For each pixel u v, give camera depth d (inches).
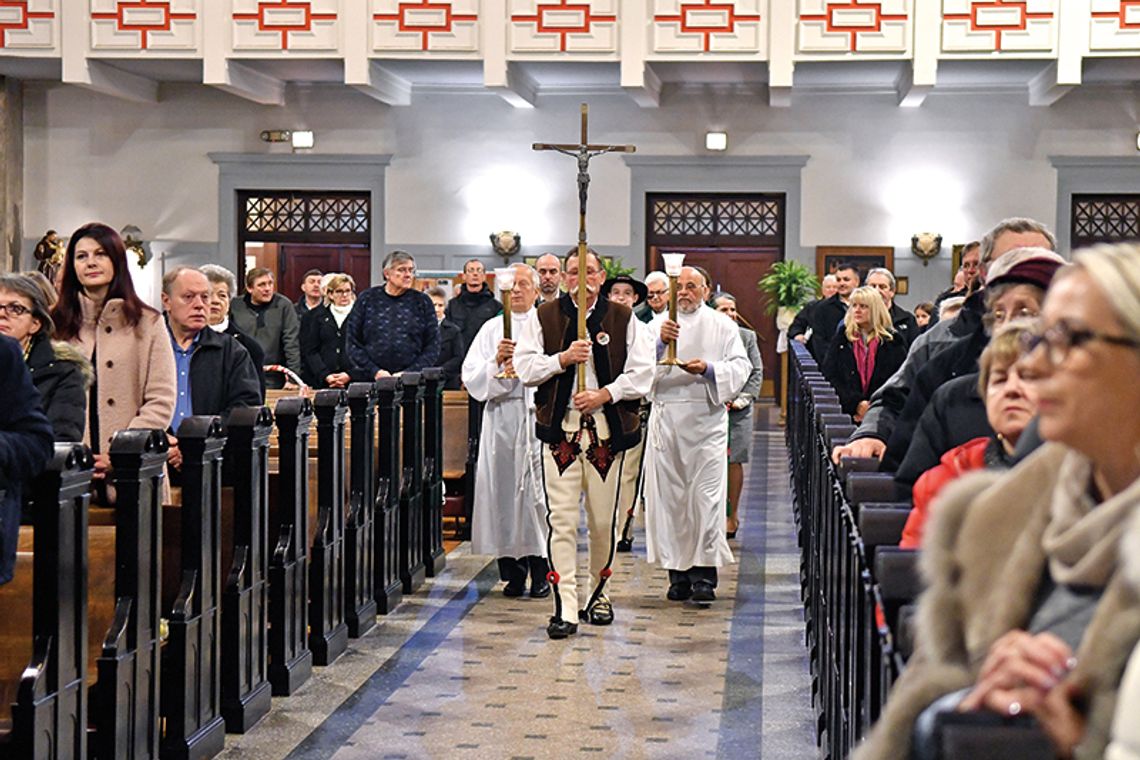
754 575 365.1
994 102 776.3
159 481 194.5
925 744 68.5
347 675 261.1
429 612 319.3
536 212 803.4
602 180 801.6
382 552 315.9
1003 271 154.3
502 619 312.0
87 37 704.4
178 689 202.4
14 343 164.4
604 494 298.4
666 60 692.1
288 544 248.7
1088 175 772.6
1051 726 66.7
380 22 698.2
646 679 259.8
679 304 335.3
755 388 417.1
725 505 331.3
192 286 252.8
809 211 791.7
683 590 334.0
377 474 322.0
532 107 799.1
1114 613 66.9
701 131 794.2
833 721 193.3
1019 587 75.0
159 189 808.9
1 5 704.4
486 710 237.9
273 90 780.6
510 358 311.9
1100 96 770.2
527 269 342.6
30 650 182.4
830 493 213.3
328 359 465.7
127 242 788.6
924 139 782.5
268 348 460.1
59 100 805.9
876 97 783.7
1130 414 71.9
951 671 76.3
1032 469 78.6
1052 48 674.2
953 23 677.3
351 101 805.9
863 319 366.6
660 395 331.3
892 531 147.5
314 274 523.8
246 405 257.8
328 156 805.9
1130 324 70.9
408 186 805.9
